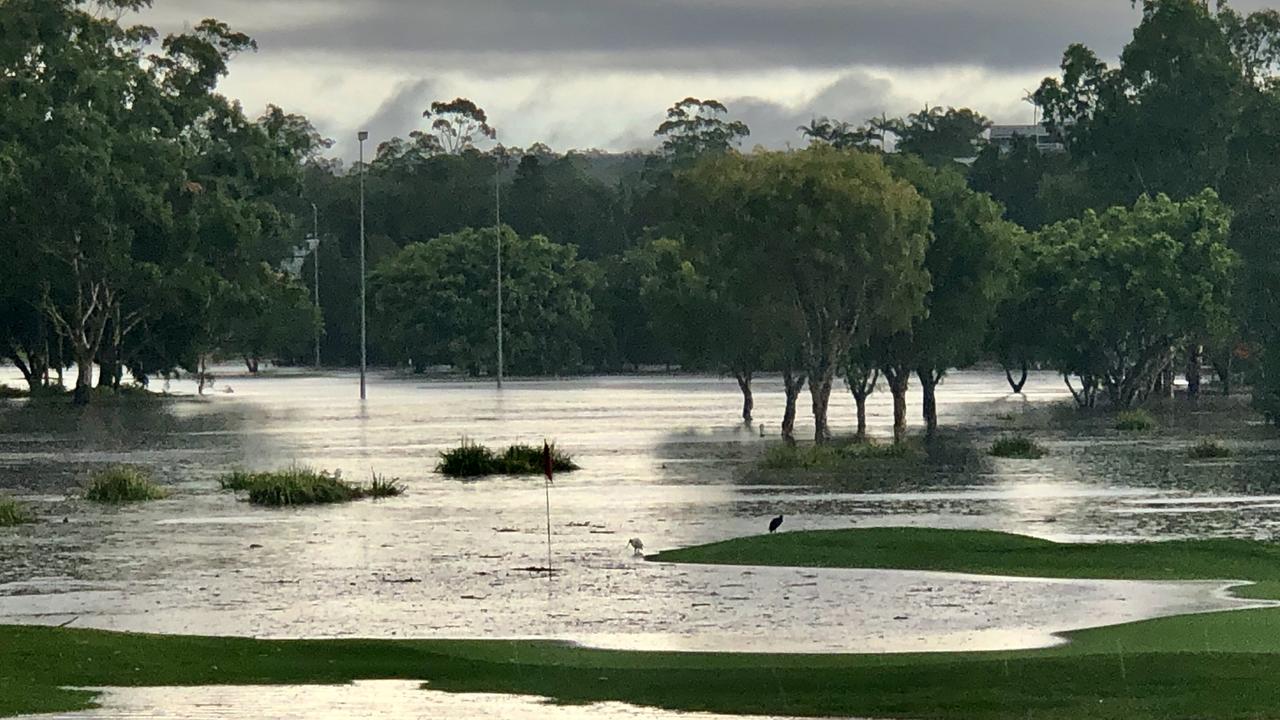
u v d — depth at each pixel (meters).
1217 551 38.22
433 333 180.62
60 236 115.25
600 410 105.00
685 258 90.75
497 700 22.97
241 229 122.25
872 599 32.47
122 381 163.25
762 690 23.30
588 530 43.56
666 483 56.47
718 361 92.62
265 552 39.91
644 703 22.66
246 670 25.16
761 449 71.94
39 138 116.44
